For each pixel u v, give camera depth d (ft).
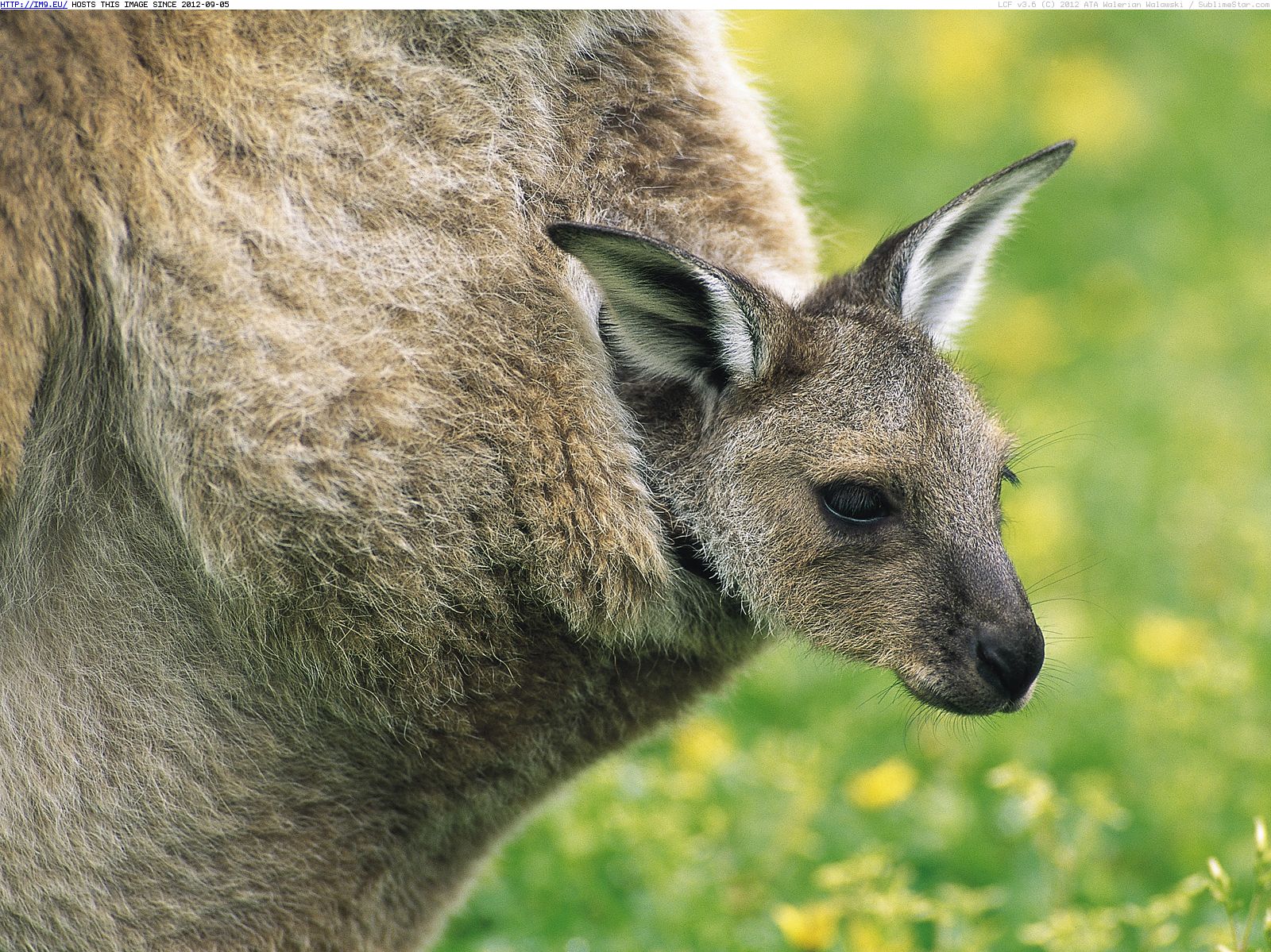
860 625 30.78
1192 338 66.74
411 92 26.40
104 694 26.55
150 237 25.04
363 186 26.03
